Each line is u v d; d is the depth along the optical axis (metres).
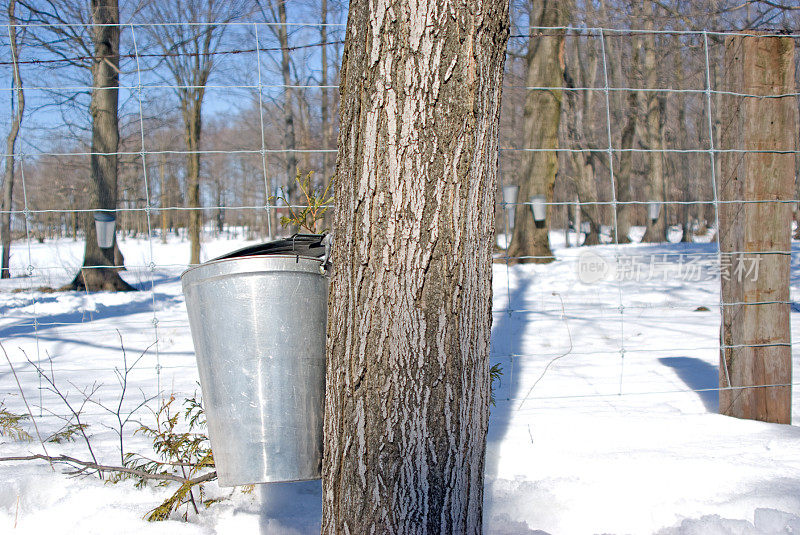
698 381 4.80
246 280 2.24
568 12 16.50
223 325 2.26
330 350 1.98
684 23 15.41
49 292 13.34
